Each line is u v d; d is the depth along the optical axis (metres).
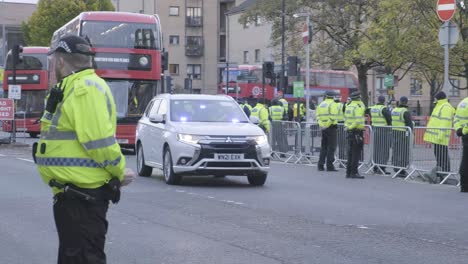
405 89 78.50
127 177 5.26
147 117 18.80
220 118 16.88
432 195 15.08
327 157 21.22
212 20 95.25
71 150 5.00
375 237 9.95
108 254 8.84
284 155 25.84
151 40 28.61
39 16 70.75
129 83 28.34
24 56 43.38
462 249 9.15
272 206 13.00
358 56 41.72
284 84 44.62
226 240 9.70
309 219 11.52
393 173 19.97
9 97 33.25
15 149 31.09
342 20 47.41
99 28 28.08
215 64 95.56
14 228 10.73
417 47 33.94
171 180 16.25
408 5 33.53
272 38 51.69
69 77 5.02
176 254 8.83
